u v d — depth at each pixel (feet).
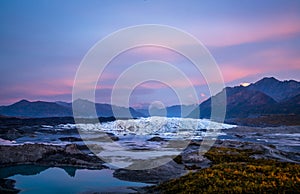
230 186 81.15
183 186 88.94
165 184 99.71
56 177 123.95
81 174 130.11
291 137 384.06
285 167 111.04
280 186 77.36
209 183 85.66
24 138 288.92
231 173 94.38
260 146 216.95
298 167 105.09
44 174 129.80
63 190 103.91
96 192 99.50
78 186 109.19
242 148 221.46
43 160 158.40
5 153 156.46
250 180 85.66
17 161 152.76
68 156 168.35
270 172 94.68
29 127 395.55
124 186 108.37
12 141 256.32
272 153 195.72
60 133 353.10
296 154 199.41
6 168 142.10
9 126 401.70
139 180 118.93
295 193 72.08
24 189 105.81
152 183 113.70
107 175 128.47
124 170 138.21
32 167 144.25
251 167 102.58
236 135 392.68
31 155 158.71
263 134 433.07
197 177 94.38
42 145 175.11
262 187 77.41
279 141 320.09
